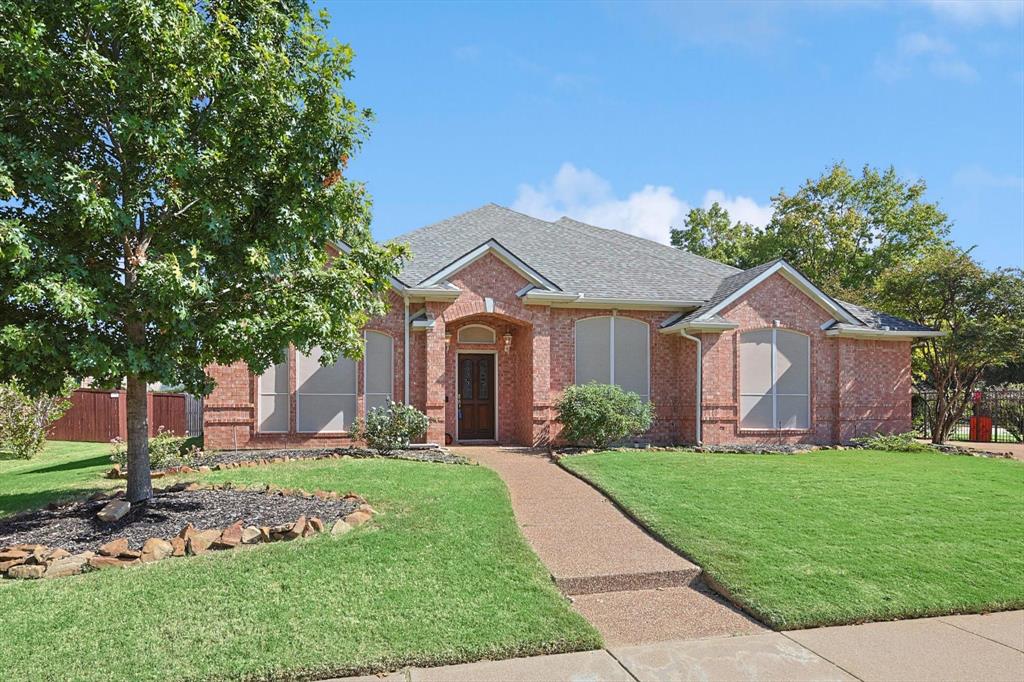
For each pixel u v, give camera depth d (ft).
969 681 16.14
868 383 62.49
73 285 20.36
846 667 16.81
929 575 22.74
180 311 21.83
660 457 46.06
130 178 23.88
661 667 16.66
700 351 56.70
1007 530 28.12
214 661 15.80
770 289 59.16
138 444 28.14
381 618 18.19
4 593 19.27
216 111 25.05
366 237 31.07
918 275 69.56
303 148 25.76
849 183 119.24
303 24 27.61
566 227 74.69
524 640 17.37
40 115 22.65
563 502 33.12
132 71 22.12
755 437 57.98
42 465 54.19
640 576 22.70
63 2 21.12
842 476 39.37
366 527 25.67
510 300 54.49
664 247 75.10
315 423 51.70
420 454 45.80
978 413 79.10
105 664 15.58
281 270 26.71
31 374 22.99
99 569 21.29
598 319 58.54
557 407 53.88
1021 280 65.05
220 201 25.30
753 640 18.47
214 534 23.58
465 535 25.02
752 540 25.88
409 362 52.60
